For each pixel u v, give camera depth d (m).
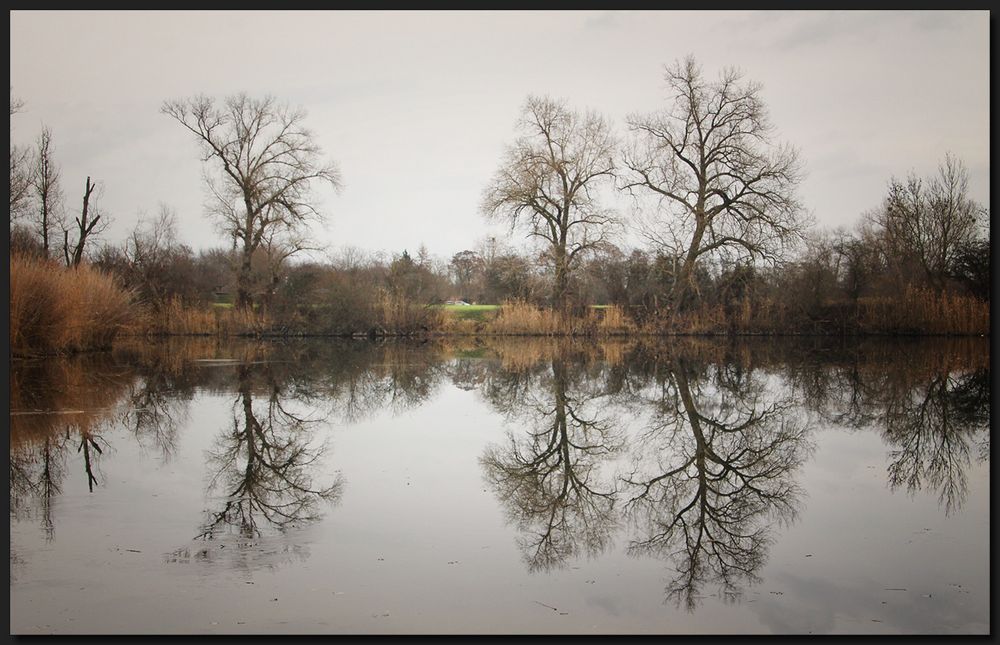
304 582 7.47
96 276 33.28
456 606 6.96
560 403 19.89
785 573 7.92
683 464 13.06
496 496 10.80
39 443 13.92
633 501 10.73
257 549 8.40
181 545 8.49
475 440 14.95
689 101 41.25
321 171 44.44
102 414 17.05
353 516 9.69
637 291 46.22
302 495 10.66
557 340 44.03
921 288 43.09
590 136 42.84
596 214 42.94
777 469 12.61
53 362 27.36
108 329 33.22
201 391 21.09
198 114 43.09
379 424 16.55
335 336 46.53
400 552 8.38
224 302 51.94
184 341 41.81
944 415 17.56
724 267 43.03
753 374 26.11
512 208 43.19
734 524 9.63
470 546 8.64
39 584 7.36
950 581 7.66
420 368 28.44
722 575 7.84
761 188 39.91
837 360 31.05
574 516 9.96
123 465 12.34
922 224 43.84
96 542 8.57
